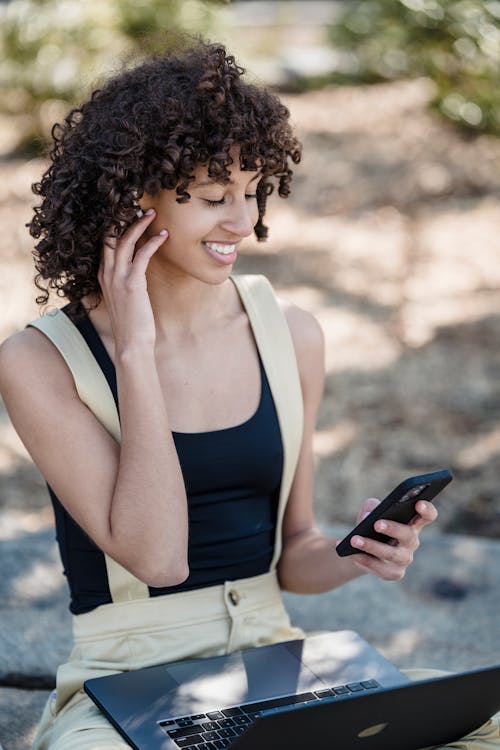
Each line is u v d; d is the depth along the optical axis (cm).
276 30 1412
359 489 518
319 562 266
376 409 587
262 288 267
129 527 231
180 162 233
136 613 246
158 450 232
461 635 358
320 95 1109
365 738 212
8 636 345
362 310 702
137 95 241
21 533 413
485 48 934
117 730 222
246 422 251
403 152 943
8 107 995
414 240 800
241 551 254
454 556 403
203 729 219
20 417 244
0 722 313
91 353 247
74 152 247
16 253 776
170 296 252
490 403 590
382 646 352
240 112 237
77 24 941
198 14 958
